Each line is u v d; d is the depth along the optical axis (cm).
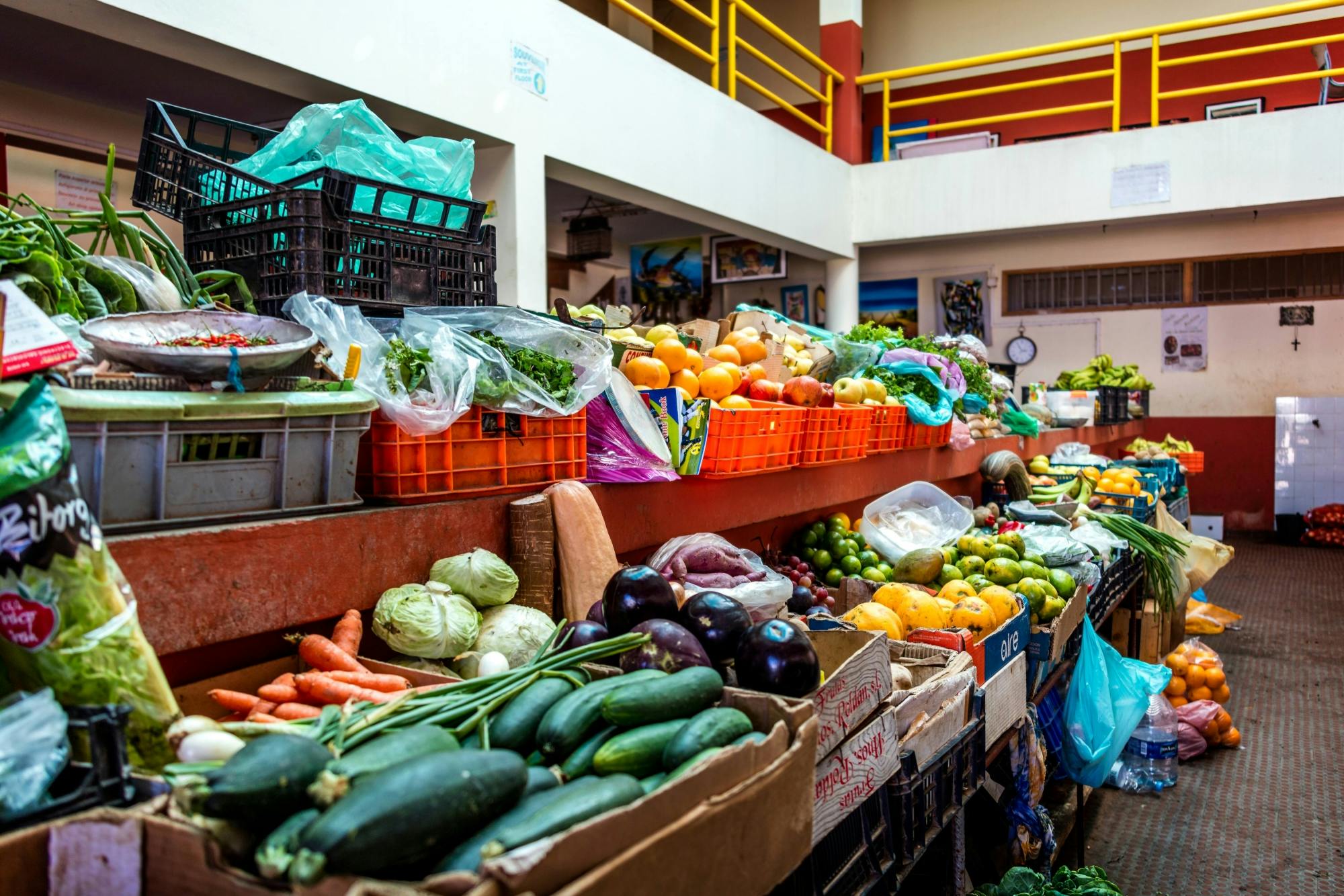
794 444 328
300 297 208
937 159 905
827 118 921
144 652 130
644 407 267
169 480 159
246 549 166
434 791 103
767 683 156
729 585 238
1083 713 339
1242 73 1046
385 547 193
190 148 235
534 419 229
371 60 409
